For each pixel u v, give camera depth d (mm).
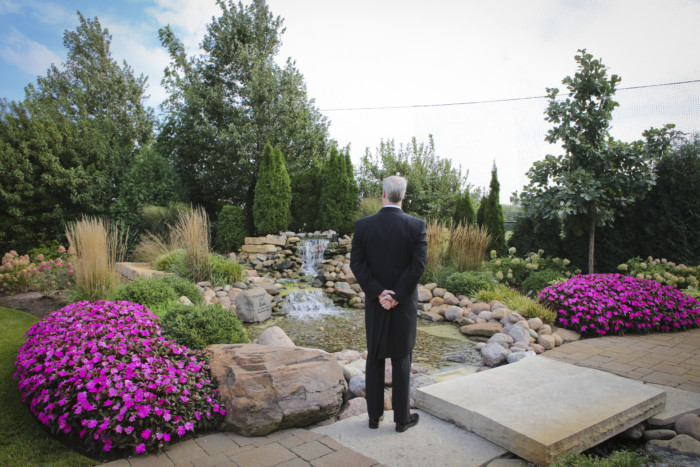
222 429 2305
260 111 11055
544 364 3029
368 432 2225
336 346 4434
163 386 2229
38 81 12617
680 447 2086
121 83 14891
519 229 8945
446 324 5504
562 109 6750
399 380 2180
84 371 2193
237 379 2359
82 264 4988
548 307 5043
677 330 4875
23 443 2121
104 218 9734
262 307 5633
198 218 6867
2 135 8898
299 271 8250
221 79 11797
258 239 8773
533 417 2092
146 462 1921
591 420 2055
